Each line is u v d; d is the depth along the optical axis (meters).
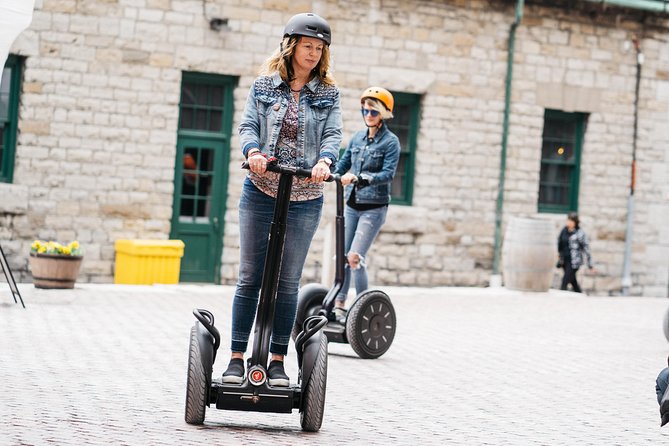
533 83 19.16
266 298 5.81
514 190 19.03
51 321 10.59
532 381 8.72
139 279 15.69
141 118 16.34
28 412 6.02
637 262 20.17
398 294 16.41
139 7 16.27
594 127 19.78
